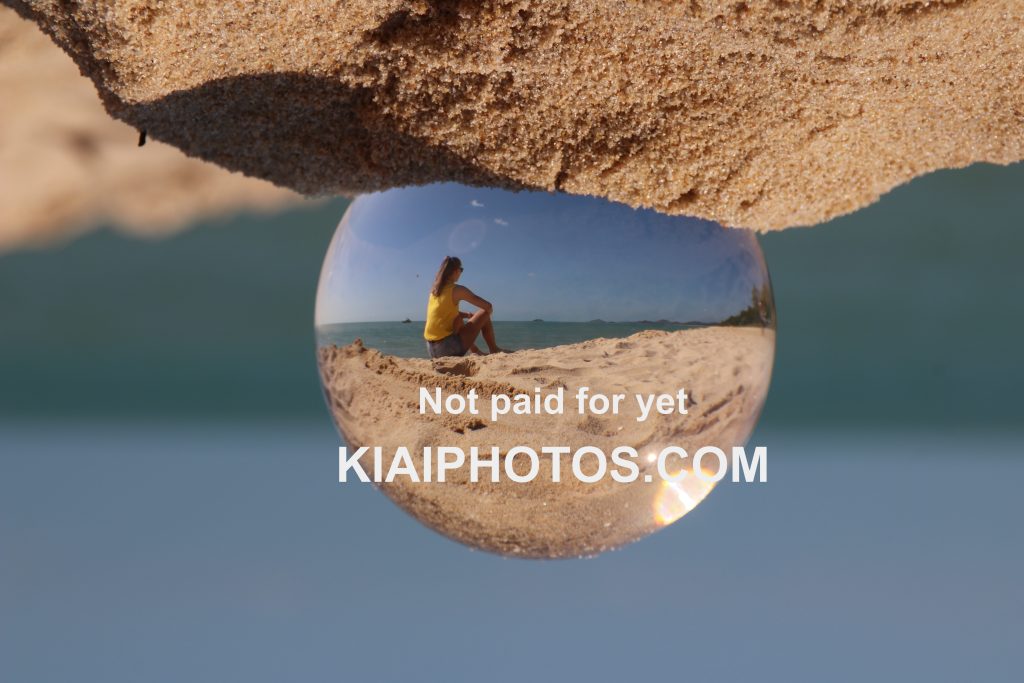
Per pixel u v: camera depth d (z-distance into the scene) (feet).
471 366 2.89
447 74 2.88
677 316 2.86
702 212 2.94
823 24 2.92
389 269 2.93
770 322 3.16
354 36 2.88
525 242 2.85
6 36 3.48
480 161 2.93
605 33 2.83
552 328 2.85
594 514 3.04
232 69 2.96
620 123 2.87
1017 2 2.95
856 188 2.95
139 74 3.04
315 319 3.30
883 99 2.94
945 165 2.98
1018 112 2.96
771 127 2.91
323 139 3.10
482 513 3.06
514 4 2.83
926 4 2.93
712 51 2.85
